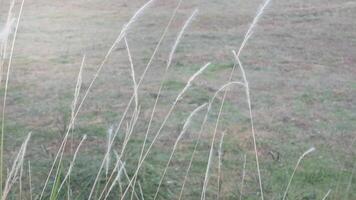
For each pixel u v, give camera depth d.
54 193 2.48
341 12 10.73
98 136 5.03
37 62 7.54
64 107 5.80
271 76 7.11
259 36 9.07
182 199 3.99
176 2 11.94
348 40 8.88
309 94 6.44
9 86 6.51
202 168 4.52
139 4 11.77
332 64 7.69
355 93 6.52
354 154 4.88
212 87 6.59
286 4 11.38
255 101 6.18
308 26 9.73
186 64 7.54
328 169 4.55
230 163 4.64
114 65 7.46
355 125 5.58
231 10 11.17
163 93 6.34
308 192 4.10
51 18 10.41
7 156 4.54
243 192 4.13
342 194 4.04
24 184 3.90
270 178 4.38
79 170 4.05
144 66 7.41
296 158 4.77
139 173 4.16
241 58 7.85
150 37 9.02
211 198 4.08
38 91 6.38
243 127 5.42
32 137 5.01
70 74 7.06
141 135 5.07
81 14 10.81
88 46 8.50
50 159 4.42
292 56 8.00
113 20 10.34
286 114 5.82
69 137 4.93
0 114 5.57
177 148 4.87
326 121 5.67
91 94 6.29
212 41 8.76
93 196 3.52
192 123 5.43
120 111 5.75
